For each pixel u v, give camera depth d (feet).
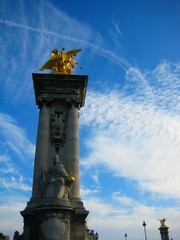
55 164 80.84
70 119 93.61
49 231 68.44
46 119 93.20
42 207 70.49
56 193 75.41
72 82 98.53
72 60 109.40
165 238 209.56
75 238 74.33
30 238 74.43
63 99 96.84
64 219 70.95
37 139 90.74
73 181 79.46
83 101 109.19
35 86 99.45
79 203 80.12
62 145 91.04
